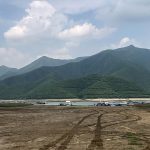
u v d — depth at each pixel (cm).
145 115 8706
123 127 5375
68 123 6262
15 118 7881
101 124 5966
